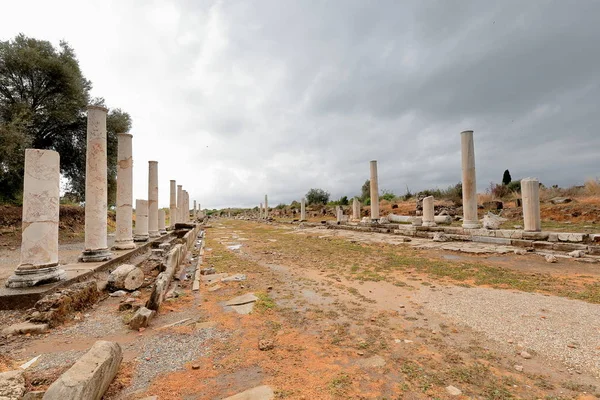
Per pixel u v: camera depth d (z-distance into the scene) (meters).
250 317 4.78
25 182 5.68
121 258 9.00
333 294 6.02
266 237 18.77
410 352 3.53
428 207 16.42
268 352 3.59
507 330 4.07
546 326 4.17
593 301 5.19
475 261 8.95
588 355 3.35
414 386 2.84
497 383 2.87
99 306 5.49
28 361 3.43
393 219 23.98
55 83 16.50
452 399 2.64
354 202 27.56
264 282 7.09
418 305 5.23
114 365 2.94
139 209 13.61
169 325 4.51
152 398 2.71
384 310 5.02
